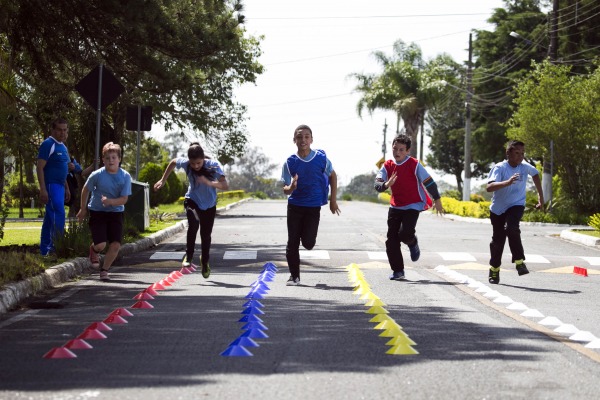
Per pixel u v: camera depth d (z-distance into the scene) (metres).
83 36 24.98
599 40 74.12
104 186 16.47
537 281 17.27
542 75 46.00
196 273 18.03
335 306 13.17
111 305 13.34
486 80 83.50
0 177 20.69
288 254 16.17
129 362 8.92
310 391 7.70
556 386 8.00
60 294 14.64
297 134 15.89
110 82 20.86
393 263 17.12
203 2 25.94
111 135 42.44
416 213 16.83
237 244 26.52
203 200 16.72
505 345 10.02
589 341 10.48
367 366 8.77
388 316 11.84
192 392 7.64
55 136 18.72
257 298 14.09
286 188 15.48
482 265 20.36
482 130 83.25
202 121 49.19
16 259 15.00
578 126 44.81
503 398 7.53
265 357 9.20
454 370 8.62
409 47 79.44
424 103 77.62
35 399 7.39
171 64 27.28
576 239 29.67
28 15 24.22
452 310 12.91
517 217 16.88
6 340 10.30
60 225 18.80
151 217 37.38
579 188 45.72
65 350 9.23
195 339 10.28
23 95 28.06
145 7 23.84
